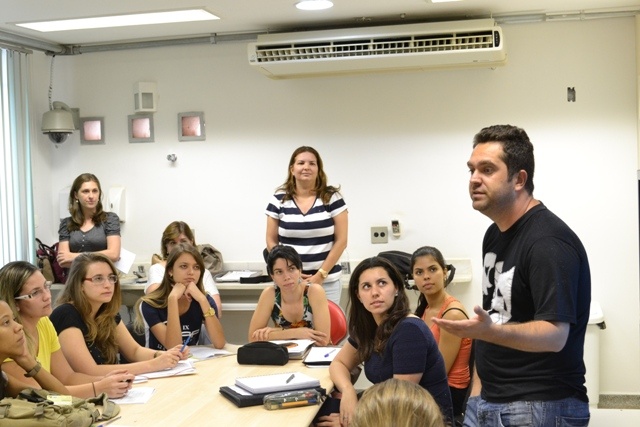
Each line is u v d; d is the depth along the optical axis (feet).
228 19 16.37
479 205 7.09
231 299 18.15
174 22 16.58
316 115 18.13
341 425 9.89
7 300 9.81
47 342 10.46
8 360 9.51
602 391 17.06
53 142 19.48
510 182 7.00
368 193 17.95
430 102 17.56
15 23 16.28
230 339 18.58
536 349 6.52
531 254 6.83
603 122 16.79
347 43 16.22
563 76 16.89
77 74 19.34
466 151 17.44
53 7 14.87
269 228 15.70
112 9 15.11
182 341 13.16
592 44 16.72
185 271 13.10
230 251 18.78
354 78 17.88
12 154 17.80
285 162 18.34
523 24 16.90
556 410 6.95
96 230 17.42
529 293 6.98
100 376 10.79
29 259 18.33
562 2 15.52
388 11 15.83
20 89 17.98
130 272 19.11
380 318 9.98
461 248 17.60
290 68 16.90
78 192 17.25
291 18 16.34
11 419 7.96
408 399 4.71
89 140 19.38
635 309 16.84
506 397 7.16
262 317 13.19
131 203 19.26
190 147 18.85
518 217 7.13
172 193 19.02
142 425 8.77
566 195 17.01
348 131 17.98
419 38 15.94
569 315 6.60
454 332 6.47
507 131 7.04
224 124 18.61
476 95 17.31
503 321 7.22
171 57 18.76
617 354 16.97
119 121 19.21
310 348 12.34
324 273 15.06
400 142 17.74
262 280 17.51
